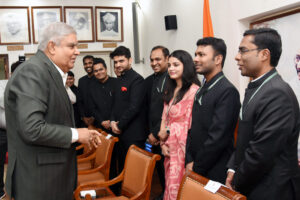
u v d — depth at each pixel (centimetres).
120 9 612
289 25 254
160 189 362
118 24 614
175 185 225
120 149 339
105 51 614
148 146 318
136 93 308
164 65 293
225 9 336
